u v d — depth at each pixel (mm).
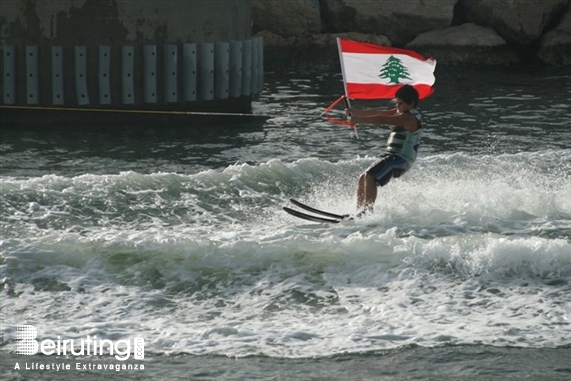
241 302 32312
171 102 70438
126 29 68375
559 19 106250
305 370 26922
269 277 34156
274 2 107625
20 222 39438
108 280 33719
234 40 73312
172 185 44906
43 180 44344
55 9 66812
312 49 106875
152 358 27625
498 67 101438
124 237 36969
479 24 108062
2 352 27891
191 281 33781
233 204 43062
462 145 62375
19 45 66875
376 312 31344
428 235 38219
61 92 67812
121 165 56250
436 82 90625
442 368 27203
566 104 77938
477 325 30281
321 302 32281
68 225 39469
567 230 39281
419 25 107625
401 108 39531
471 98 81125
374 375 26703
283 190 45469
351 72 40812
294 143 63250
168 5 69250
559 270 34625
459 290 33156
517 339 29203
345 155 59594
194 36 70812
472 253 35156
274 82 89375
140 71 69438
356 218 39406
